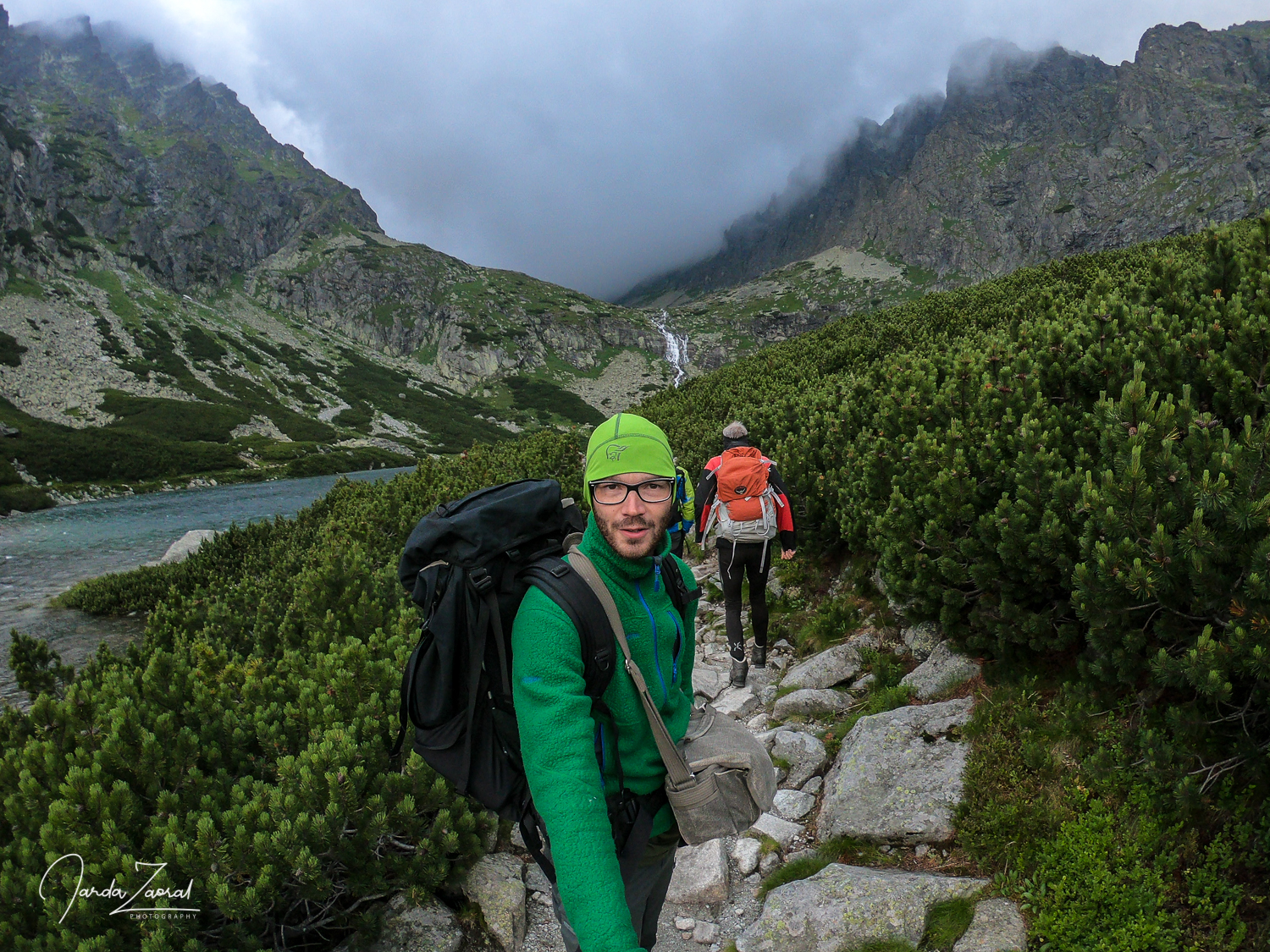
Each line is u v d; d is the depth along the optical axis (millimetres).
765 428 11312
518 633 1660
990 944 2855
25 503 51250
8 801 3383
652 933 2107
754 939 3174
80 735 3773
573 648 1641
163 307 166500
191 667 4938
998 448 4637
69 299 145125
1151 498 3166
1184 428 3555
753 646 6746
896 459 5957
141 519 37906
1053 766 3383
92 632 13469
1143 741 2984
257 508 42469
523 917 3543
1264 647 2650
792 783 4398
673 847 2020
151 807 3494
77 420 91938
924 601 4820
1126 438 3570
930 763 3805
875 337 16594
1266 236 6164
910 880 3199
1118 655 3266
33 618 14812
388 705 4031
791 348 21578
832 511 7160
